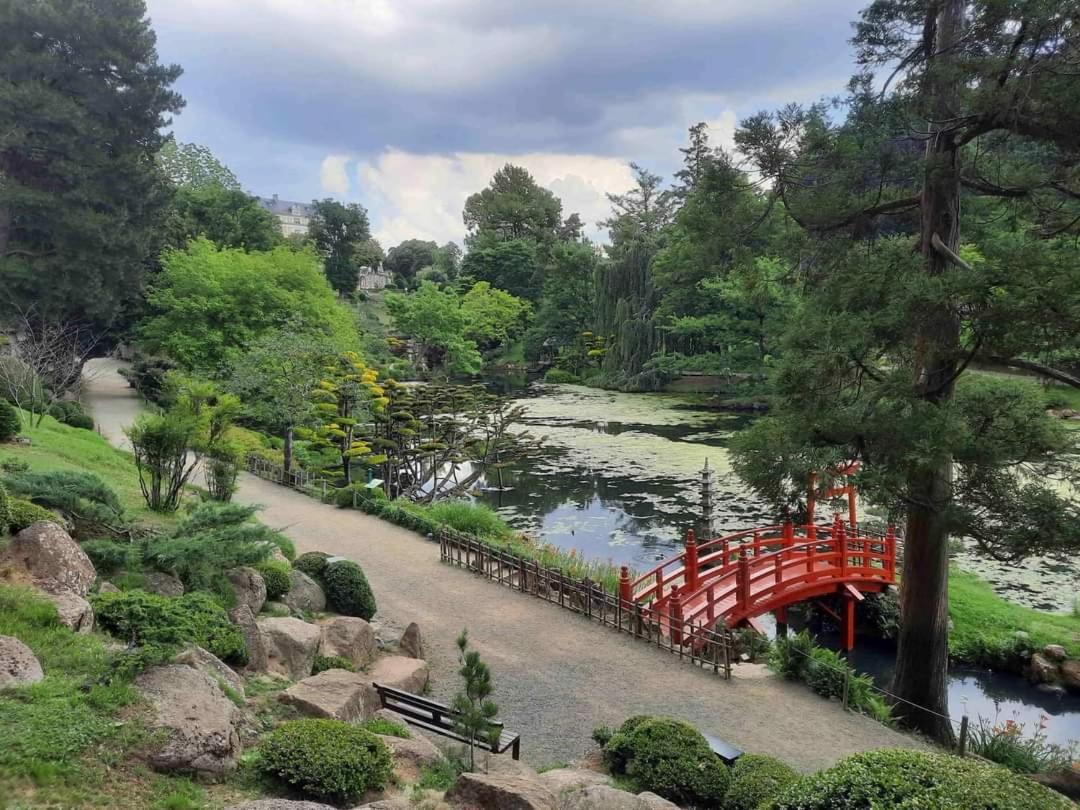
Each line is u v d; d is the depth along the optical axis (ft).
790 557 53.06
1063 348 30.14
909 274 33.65
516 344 256.32
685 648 40.78
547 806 18.17
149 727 16.99
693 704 34.45
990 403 33.14
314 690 24.40
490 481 101.86
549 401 172.35
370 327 197.88
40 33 96.58
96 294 99.04
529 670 37.45
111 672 18.79
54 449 60.39
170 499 49.39
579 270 231.50
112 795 15.06
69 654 19.92
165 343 109.50
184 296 110.83
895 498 33.12
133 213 107.76
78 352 105.19
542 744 29.81
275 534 36.60
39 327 97.60
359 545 59.36
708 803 22.84
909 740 32.07
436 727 25.68
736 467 36.04
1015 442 31.48
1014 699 45.96
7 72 93.61
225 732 17.92
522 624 43.78
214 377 101.76
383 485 90.43
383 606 45.73
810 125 39.09
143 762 16.25
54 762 15.14
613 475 102.68
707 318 159.63
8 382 77.41
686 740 24.68
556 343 240.32
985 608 54.24
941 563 39.47
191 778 16.74
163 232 125.39
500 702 33.65
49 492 32.37
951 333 33.40
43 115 91.56
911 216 43.34
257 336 110.42
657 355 186.19
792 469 32.48
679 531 79.10
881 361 37.81
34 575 24.20
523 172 335.26
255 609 33.06
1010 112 30.78
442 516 67.41
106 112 102.63
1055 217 38.29
